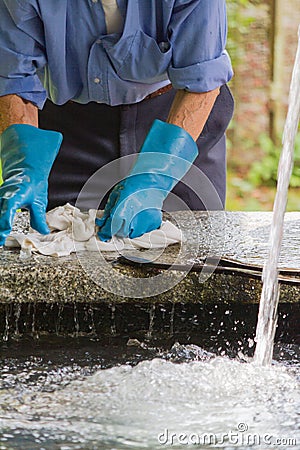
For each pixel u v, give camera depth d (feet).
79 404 9.95
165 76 15.31
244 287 12.83
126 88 15.35
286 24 39.27
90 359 11.72
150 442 8.85
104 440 8.89
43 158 14.29
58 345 12.39
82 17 14.01
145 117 17.75
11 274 12.49
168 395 10.29
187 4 13.91
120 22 14.03
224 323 13.08
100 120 17.85
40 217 14.07
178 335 13.01
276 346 12.64
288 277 12.81
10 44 14.11
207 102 14.76
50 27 13.84
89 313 12.98
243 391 10.51
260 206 40.29
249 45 39.42
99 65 14.69
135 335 12.96
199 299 12.95
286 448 8.73
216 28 14.28
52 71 14.65
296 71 12.60
